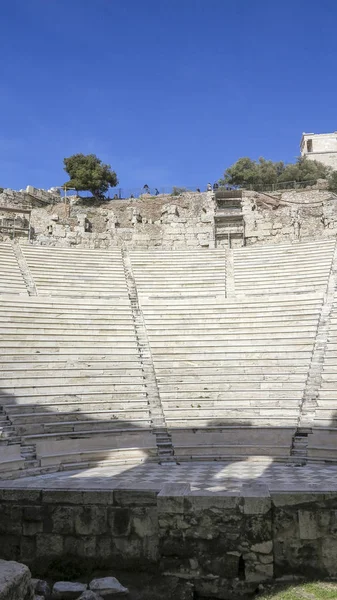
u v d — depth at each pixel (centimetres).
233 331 2494
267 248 3519
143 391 2055
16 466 1513
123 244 3847
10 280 2998
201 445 1772
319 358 2166
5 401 1836
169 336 2503
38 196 4178
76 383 2066
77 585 882
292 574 916
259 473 1473
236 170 5659
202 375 2188
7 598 604
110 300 2838
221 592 905
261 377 2134
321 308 2542
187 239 3862
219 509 945
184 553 941
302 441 1741
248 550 923
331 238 3491
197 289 3130
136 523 982
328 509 930
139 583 924
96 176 4491
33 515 1013
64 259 3403
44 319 2508
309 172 5438
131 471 1536
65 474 1509
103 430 1797
